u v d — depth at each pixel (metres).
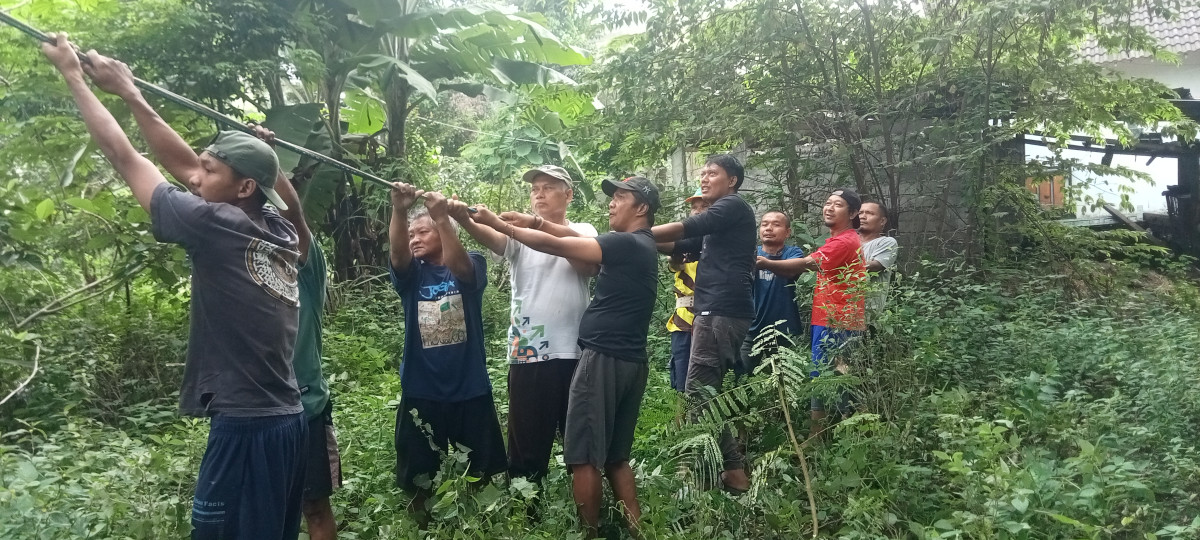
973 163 7.67
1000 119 8.40
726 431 4.09
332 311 8.68
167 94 2.81
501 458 3.91
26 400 5.18
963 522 3.22
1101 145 10.70
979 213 7.95
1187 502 3.59
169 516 3.28
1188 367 4.92
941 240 8.18
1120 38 8.29
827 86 8.05
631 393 3.73
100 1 6.68
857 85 8.49
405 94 9.70
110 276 6.53
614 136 8.74
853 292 4.71
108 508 3.28
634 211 3.84
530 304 3.88
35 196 5.78
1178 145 10.82
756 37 8.02
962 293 7.18
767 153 8.23
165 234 2.56
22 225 5.48
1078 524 3.08
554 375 3.84
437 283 3.83
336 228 9.45
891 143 8.15
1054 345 5.96
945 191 8.22
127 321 6.50
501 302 8.12
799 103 8.13
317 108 8.10
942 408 4.40
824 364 4.45
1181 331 6.04
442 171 10.47
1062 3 7.20
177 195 2.57
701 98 8.31
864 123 8.24
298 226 3.23
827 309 4.78
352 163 8.90
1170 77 15.43
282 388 2.72
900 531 3.46
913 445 4.12
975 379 5.30
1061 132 8.48
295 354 3.26
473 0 11.12
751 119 7.91
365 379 6.43
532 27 9.20
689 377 4.43
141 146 6.87
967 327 5.88
